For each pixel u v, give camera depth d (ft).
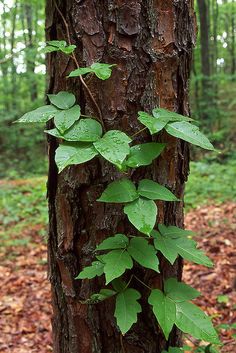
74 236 4.05
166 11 3.88
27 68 33.58
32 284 11.48
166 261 4.10
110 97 3.88
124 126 3.90
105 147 3.47
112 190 3.61
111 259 3.60
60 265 4.15
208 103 33.09
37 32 34.04
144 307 4.05
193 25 4.09
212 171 22.16
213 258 11.73
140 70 3.88
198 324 3.65
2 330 9.11
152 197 3.58
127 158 3.68
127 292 3.82
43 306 10.18
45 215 17.35
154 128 3.55
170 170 4.01
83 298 4.08
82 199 4.00
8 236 15.31
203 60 34.50
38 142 34.58
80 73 3.61
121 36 3.85
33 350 8.36
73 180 3.99
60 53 4.01
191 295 3.82
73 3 3.92
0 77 37.50
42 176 28.32
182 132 3.64
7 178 27.53
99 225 3.98
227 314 8.76
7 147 34.35
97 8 3.87
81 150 3.54
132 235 3.92
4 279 11.84
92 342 4.12
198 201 17.88
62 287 4.18
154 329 4.09
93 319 4.09
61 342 4.27
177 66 3.98
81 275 3.80
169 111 3.82
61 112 3.75
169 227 3.97
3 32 37.01
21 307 10.12
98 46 3.88
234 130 31.55
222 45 51.98
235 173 21.38
